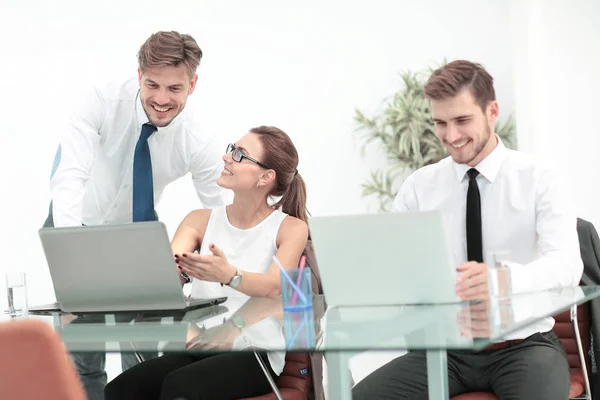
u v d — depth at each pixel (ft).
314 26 21.89
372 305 7.63
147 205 11.21
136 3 21.36
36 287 20.62
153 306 8.11
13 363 4.36
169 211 21.65
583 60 19.24
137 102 11.27
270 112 22.08
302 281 7.64
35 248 20.68
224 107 22.04
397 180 21.18
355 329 6.22
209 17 21.88
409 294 7.47
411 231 7.24
